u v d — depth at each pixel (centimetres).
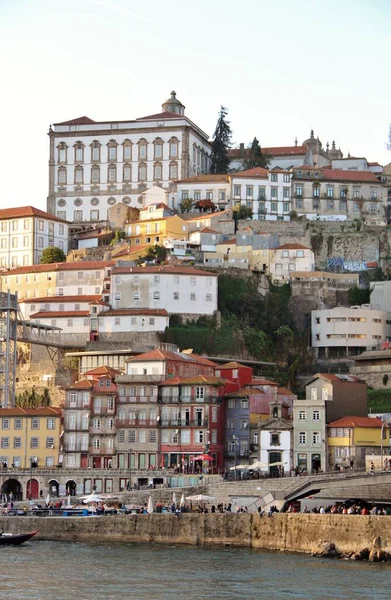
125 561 14512
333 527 15112
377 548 14625
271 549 15688
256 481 17525
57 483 19950
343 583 12925
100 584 12900
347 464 19762
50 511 17200
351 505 16238
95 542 16450
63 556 14938
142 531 16512
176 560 14588
